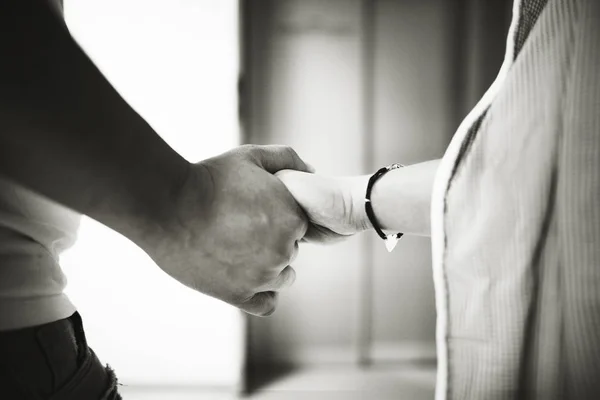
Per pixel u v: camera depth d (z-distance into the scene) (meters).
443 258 0.45
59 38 0.41
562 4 0.45
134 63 1.89
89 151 0.42
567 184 0.44
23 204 0.44
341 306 2.28
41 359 0.45
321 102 2.23
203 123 1.91
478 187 0.45
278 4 2.18
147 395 1.92
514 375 0.44
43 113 0.40
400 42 2.22
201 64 1.90
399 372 2.21
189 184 0.49
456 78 2.23
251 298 0.58
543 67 0.45
